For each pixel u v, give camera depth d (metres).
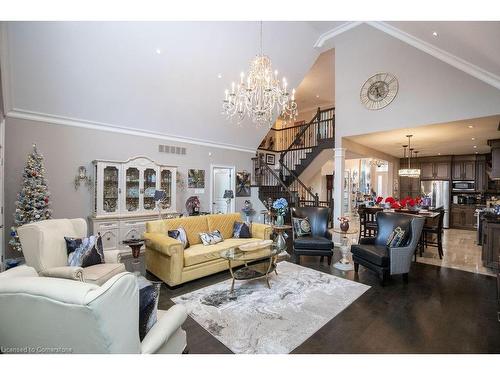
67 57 3.83
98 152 5.00
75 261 2.79
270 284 3.45
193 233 4.18
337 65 6.08
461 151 8.19
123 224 5.00
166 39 4.27
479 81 4.25
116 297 1.11
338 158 6.09
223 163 7.34
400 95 5.12
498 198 7.12
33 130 4.27
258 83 3.72
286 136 9.44
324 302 2.93
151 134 5.74
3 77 3.40
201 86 5.34
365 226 6.00
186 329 2.38
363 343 2.17
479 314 2.69
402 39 4.51
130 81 4.56
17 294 1.10
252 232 4.67
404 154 9.05
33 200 3.86
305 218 4.88
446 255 5.07
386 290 3.29
